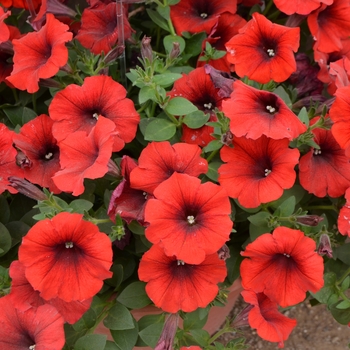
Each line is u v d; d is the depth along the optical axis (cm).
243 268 59
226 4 73
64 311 57
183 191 55
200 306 58
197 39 73
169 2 72
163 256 57
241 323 61
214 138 65
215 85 64
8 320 56
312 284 58
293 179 58
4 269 61
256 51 64
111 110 63
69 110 63
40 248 55
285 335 59
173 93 67
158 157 59
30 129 64
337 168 63
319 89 71
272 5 81
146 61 64
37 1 74
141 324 64
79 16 73
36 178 64
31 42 66
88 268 56
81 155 59
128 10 78
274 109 59
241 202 60
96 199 69
